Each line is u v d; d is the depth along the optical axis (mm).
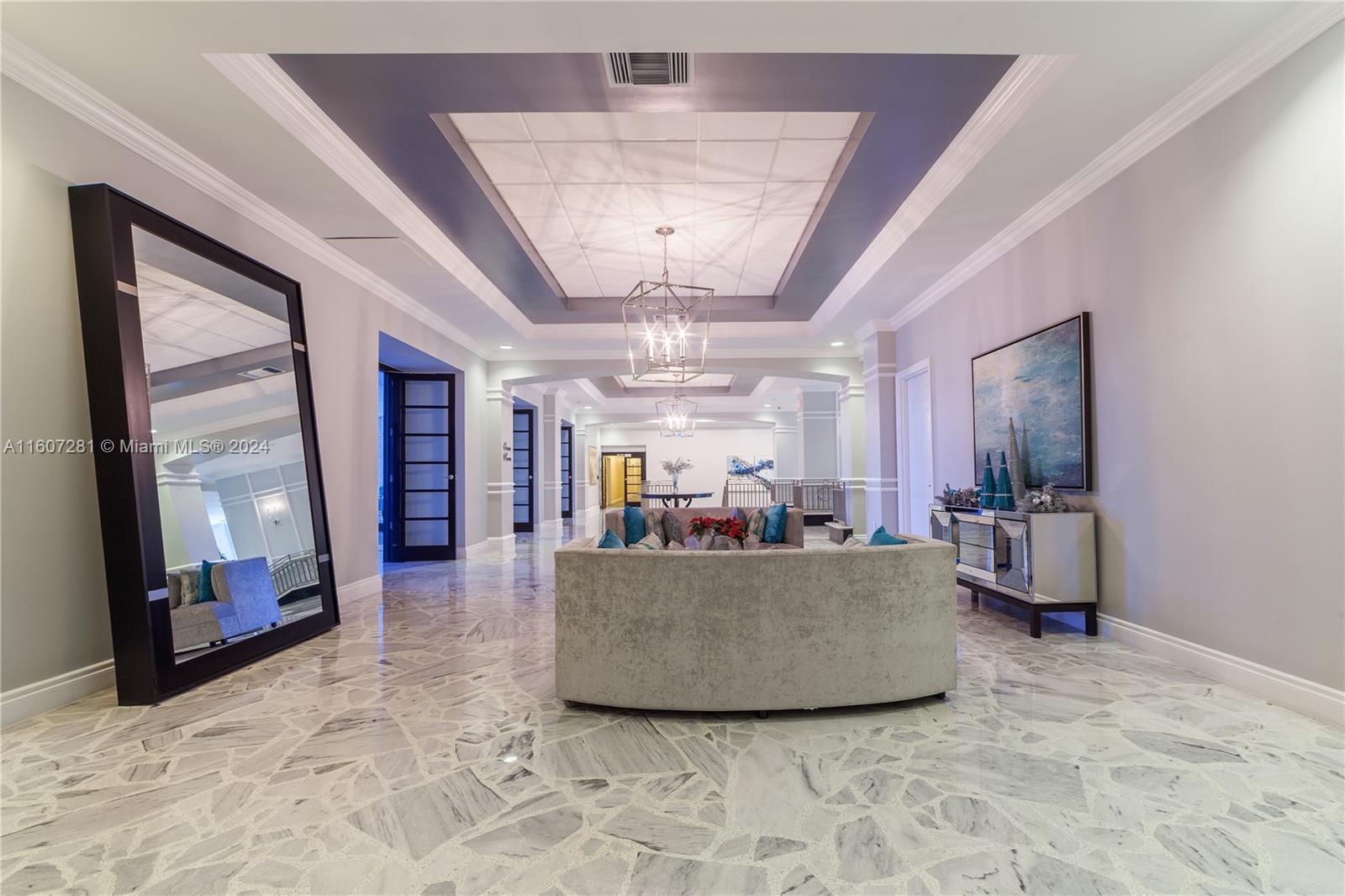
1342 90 2486
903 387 7434
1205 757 2312
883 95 3332
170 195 3555
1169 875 1650
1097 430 4004
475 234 5184
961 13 2527
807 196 4867
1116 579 3896
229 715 2861
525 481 12672
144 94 3033
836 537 9703
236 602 3664
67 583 2998
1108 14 2527
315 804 2068
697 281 7090
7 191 2744
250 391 4008
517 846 1815
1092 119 3330
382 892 1613
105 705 2979
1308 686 2674
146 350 3221
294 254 4684
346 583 5406
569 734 2641
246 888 1633
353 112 3447
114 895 1607
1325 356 2580
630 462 23203
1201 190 3156
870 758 2365
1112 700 2906
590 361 9477
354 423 5520
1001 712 2795
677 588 2797
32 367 2846
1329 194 2549
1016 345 4797
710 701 2779
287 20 2537
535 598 5621
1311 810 1947
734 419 18359
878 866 1707
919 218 4645
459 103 3371
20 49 2684
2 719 2697
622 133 3918
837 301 7016
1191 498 3277
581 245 5902
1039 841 1808
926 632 2873
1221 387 3070
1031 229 4605
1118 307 3771
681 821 1943
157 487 3205
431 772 2293
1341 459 2527
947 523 5188
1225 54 2809
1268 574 2850
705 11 2496
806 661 2785
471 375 8820
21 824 1954
